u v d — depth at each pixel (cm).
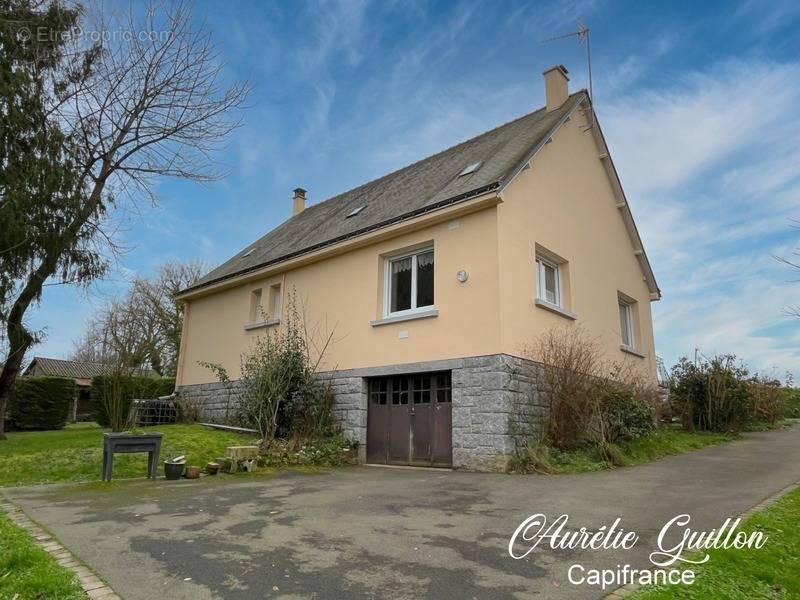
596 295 1266
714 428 1312
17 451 953
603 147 1403
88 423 2673
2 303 1199
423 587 328
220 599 309
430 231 1043
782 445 1055
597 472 781
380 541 428
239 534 450
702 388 1341
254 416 1070
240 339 1469
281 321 1334
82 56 1269
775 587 336
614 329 1330
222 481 757
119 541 427
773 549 397
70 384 2028
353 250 1189
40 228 1187
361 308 1138
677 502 549
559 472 794
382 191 1516
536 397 933
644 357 1492
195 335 1667
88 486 702
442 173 1301
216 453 970
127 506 567
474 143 1452
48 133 1184
